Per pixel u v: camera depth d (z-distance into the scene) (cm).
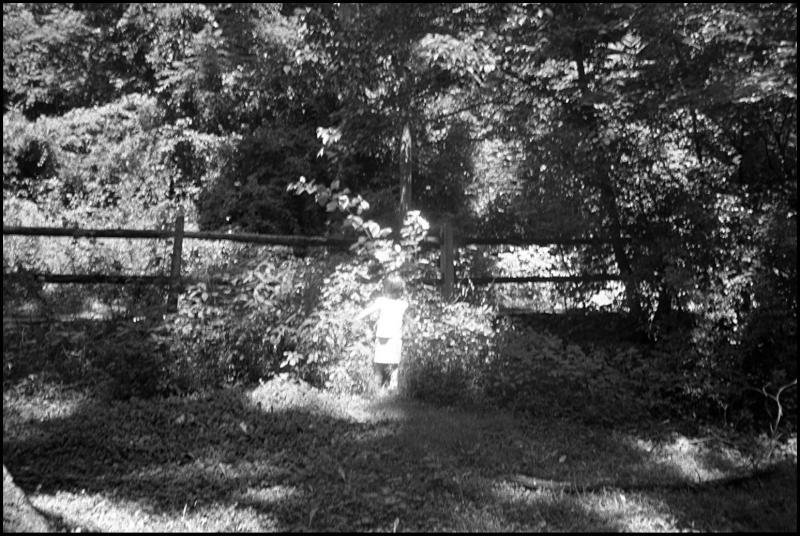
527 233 993
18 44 1404
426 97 1041
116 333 774
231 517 459
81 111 1484
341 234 1262
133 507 470
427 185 1280
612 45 944
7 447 555
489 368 784
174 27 1413
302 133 1434
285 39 1223
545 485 536
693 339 777
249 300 790
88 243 1106
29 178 1509
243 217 1434
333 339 778
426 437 621
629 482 554
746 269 769
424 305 833
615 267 943
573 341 885
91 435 596
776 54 739
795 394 727
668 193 860
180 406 684
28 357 739
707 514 497
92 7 1491
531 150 927
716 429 714
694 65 833
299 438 614
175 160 1520
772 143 848
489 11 911
